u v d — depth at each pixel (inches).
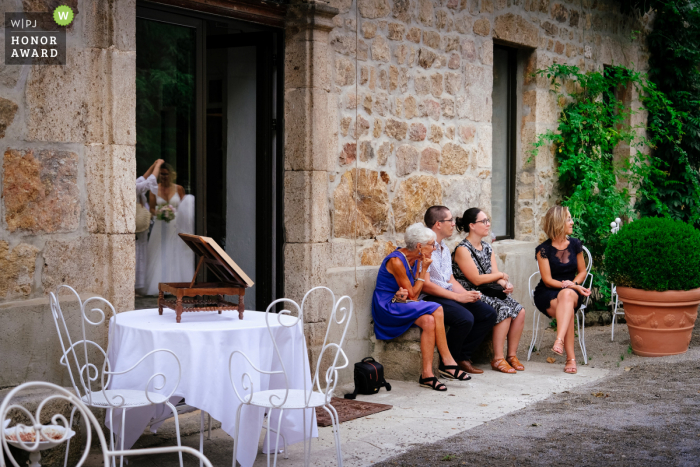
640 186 353.4
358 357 213.2
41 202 141.9
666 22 364.2
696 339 257.4
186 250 181.3
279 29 199.6
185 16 175.8
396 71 225.8
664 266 223.5
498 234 293.0
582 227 307.0
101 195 150.3
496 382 202.8
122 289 151.8
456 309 208.5
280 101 202.7
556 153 306.2
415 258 208.1
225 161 211.5
